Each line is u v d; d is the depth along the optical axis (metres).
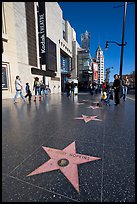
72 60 47.53
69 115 5.93
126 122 4.76
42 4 18.86
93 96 16.84
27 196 1.60
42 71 20.47
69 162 2.29
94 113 6.32
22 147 2.86
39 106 8.53
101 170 2.08
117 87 8.53
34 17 18.22
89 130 3.93
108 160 2.35
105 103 9.84
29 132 3.77
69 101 11.38
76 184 1.79
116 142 3.09
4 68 12.62
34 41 18.31
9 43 12.95
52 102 10.71
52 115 5.94
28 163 2.27
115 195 1.62
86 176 1.95
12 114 6.14
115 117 5.51
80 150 2.71
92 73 62.28
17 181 1.85
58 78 29.05
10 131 3.87
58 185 1.78
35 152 2.64
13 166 2.18
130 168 2.12
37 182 1.83
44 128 4.12
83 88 39.72
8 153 2.60
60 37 30.80
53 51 24.81
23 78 15.48
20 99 12.70
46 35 20.73
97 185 1.78
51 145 2.94
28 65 16.61
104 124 4.54
